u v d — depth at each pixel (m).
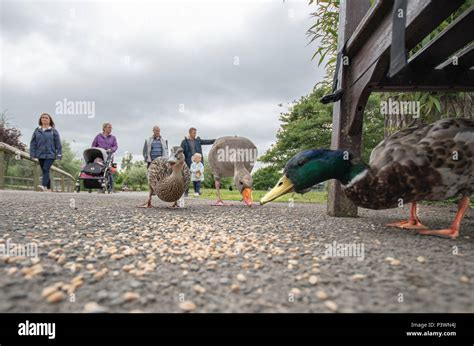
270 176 20.14
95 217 4.59
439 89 4.70
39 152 11.32
